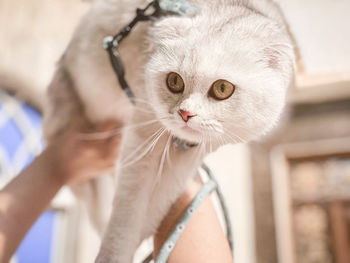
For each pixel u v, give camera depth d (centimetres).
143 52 70
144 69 67
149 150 66
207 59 55
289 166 279
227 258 58
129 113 79
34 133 191
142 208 65
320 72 131
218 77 55
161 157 67
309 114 264
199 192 63
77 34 90
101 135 83
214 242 58
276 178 262
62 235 190
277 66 60
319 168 273
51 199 72
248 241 248
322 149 260
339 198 265
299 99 250
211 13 60
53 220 190
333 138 258
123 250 61
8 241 62
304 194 272
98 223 99
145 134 67
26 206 67
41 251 182
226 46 55
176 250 57
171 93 59
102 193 100
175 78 59
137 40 73
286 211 256
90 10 92
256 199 262
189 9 64
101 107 89
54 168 74
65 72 93
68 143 78
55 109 91
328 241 261
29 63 199
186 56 56
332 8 124
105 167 82
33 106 196
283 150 268
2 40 198
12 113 185
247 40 57
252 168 269
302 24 112
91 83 88
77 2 194
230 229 69
